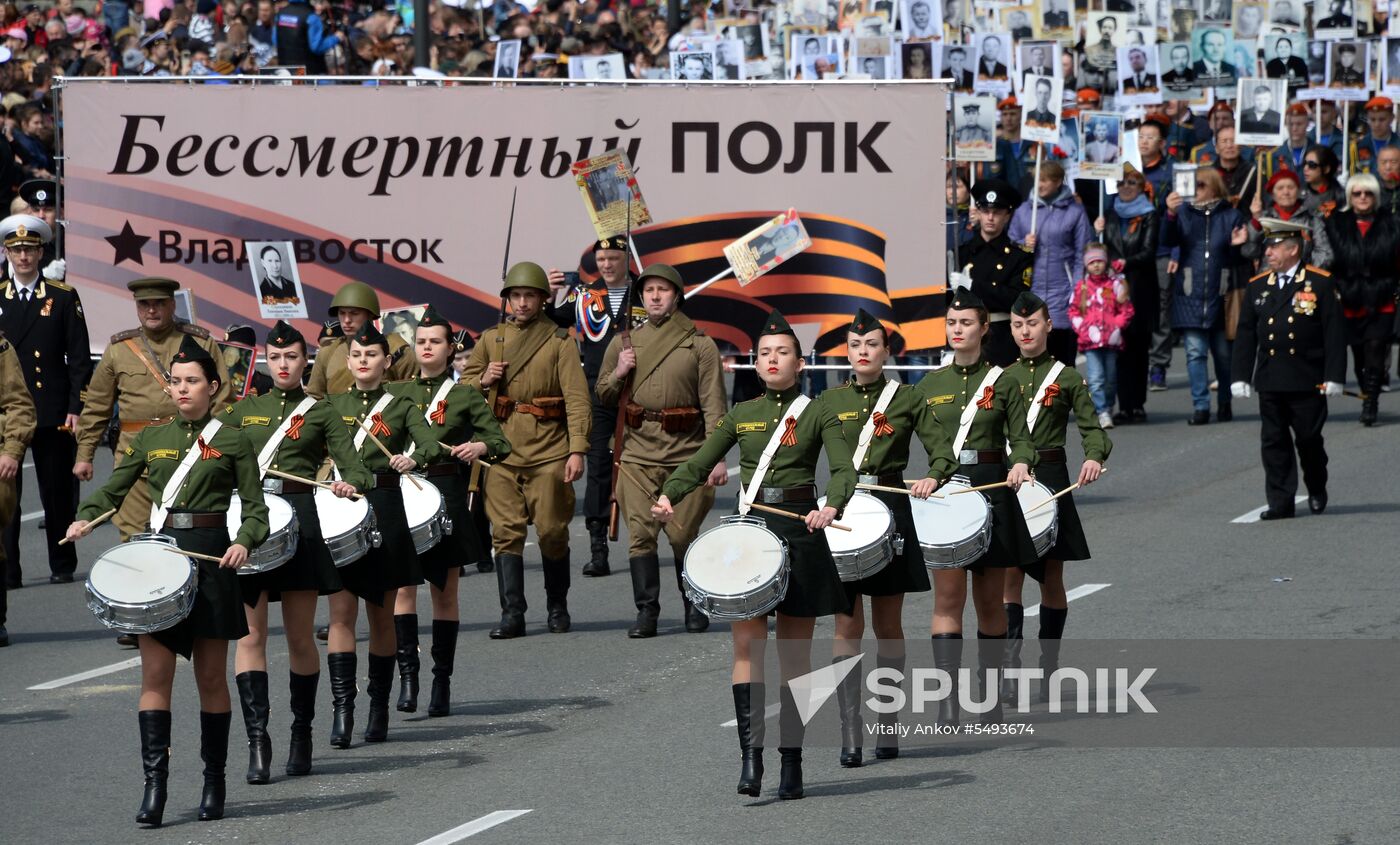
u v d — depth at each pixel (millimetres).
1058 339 58125
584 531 48219
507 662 34719
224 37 82500
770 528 25391
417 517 30266
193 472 25531
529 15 87000
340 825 24781
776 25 81875
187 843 24219
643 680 32875
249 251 50906
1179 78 68875
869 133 50344
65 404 43000
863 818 23984
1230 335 59812
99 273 51062
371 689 29594
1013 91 68000
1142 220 59469
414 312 50906
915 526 27953
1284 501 45219
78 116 50812
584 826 24172
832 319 50625
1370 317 57781
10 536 42719
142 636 24891
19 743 29609
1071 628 35000
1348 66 68375
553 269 48719
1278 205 59656
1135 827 23125
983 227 48062
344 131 50812
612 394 36750
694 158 50531
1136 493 49531
